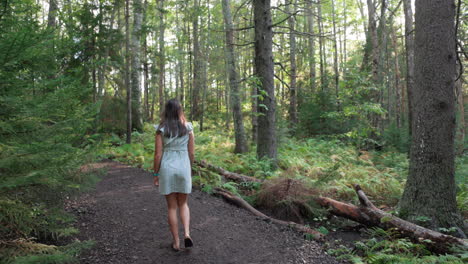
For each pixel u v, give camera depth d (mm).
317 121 15961
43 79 2916
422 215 5121
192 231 4258
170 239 3939
